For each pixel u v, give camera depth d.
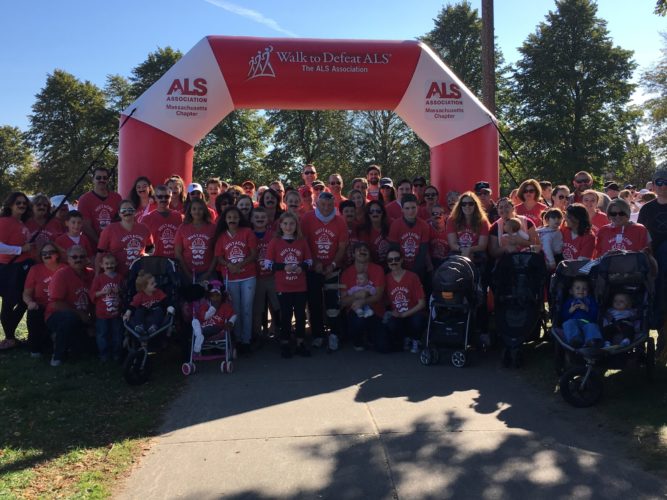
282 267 6.46
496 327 6.03
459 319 6.04
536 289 5.95
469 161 8.45
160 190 6.78
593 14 36.22
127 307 5.88
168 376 5.86
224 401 5.08
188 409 4.90
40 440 4.25
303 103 8.44
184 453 4.00
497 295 6.02
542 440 4.12
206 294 6.04
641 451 3.89
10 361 6.46
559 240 6.44
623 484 3.46
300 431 4.36
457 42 39.44
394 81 8.28
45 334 6.70
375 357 6.48
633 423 4.36
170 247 6.86
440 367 6.04
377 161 43.03
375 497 3.35
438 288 6.00
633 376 5.41
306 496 3.38
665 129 35.41
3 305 6.98
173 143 8.04
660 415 4.44
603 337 5.03
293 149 42.09
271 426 4.47
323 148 42.06
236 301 6.55
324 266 6.92
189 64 8.03
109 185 7.49
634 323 5.14
